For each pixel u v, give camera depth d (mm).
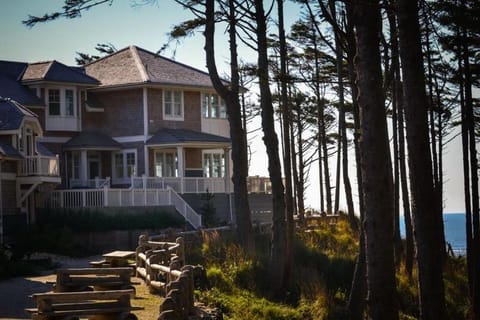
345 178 44281
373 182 18281
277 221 29547
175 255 24500
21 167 43594
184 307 17656
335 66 48469
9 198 42594
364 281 25453
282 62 30391
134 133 56844
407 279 32812
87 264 35250
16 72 56562
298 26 47281
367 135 18359
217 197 55781
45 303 16562
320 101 54344
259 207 57031
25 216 43188
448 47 34875
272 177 29906
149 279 24047
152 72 58375
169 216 47906
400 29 17500
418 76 17422
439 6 31500
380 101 18391
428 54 34625
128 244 44688
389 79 25750
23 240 40125
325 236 39062
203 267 27344
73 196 47031
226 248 31125
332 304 26828
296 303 27922
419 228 17469
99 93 58281
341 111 44469
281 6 30266
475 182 34531
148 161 56250
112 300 18094
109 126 57750
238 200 34312
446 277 35844
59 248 39656
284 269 29062
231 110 35375
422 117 17422
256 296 27297
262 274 29188
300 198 51875
